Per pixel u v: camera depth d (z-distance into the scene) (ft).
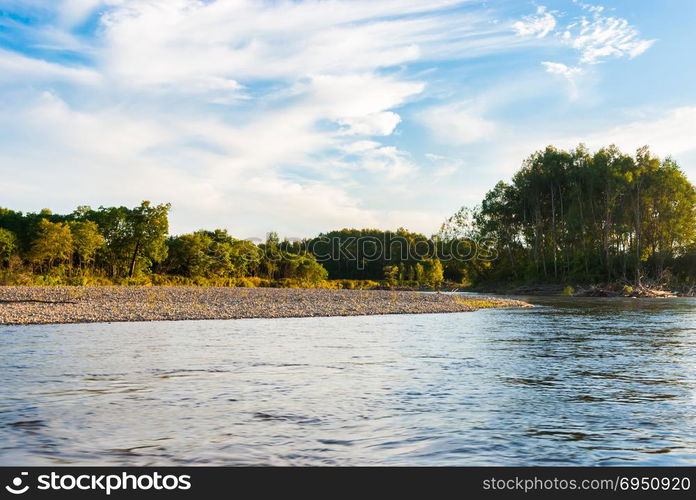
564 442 21.11
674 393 29.71
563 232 257.75
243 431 22.09
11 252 215.10
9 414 24.31
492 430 22.53
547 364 39.60
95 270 236.84
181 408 25.71
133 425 22.80
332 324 75.66
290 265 327.47
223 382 32.04
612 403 27.27
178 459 19.01
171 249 284.61
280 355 43.45
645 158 237.66
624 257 231.30
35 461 18.70
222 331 63.52
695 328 69.67
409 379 33.35
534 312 106.22
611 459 19.39
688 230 229.86
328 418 24.14
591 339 56.85
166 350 45.96
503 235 286.05
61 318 74.43
